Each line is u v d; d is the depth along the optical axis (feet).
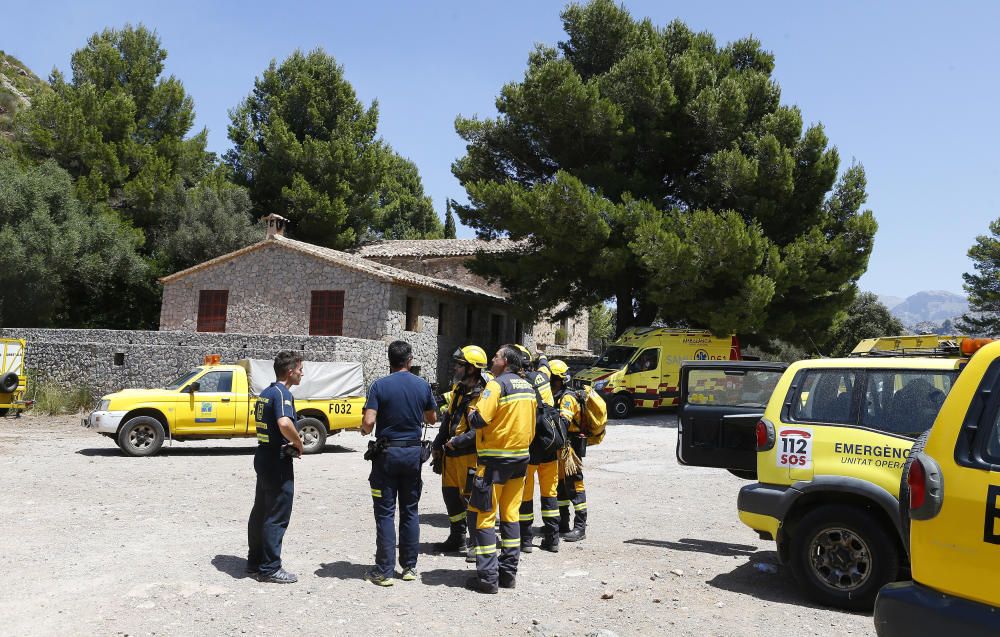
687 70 85.97
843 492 18.13
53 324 112.57
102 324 116.06
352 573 20.12
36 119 118.32
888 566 17.15
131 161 123.44
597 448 52.54
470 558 21.89
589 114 83.61
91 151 116.78
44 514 26.63
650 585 19.45
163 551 21.77
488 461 18.99
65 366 80.64
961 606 10.42
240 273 94.53
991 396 11.03
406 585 19.12
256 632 15.38
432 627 15.99
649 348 78.69
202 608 16.78
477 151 97.66
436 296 97.66
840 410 18.80
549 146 91.76
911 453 12.29
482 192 83.41
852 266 81.41
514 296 94.22
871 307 157.58
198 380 45.98
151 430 44.42
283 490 19.22
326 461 44.55
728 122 84.58
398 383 19.66
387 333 86.58
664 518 28.91
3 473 36.04
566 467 24.20
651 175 91.86
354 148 135.44
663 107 85.30
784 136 84.69
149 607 16.71
